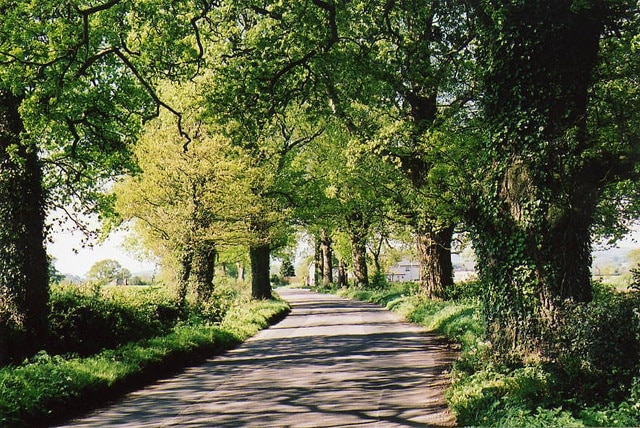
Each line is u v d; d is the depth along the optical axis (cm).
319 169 3319
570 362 806
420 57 1580
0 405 834
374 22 1548
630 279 940
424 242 2636
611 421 612
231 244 2342
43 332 1384
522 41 1040
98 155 1747
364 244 5119
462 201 1541
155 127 2255
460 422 764
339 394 1034
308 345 1808
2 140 1435
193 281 2417
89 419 916
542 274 1022
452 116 1852
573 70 1030
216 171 2142
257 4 1619
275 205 2841
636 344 742
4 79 1348
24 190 1422
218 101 1603
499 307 1069
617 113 1463
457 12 1506
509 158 1073
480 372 956
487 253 1101
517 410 675
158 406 1000
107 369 1149
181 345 1533
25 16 1441
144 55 1504
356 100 1789
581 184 1016
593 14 1016
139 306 1812
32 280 1396
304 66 1542
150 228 2212
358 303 4312
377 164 2147
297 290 8981
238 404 989
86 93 1622
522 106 1050
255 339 2045
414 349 1592
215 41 1638
